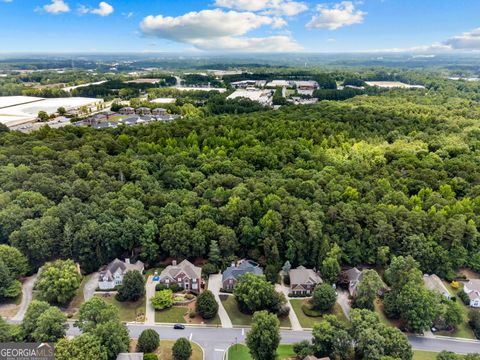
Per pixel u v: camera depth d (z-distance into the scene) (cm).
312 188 11675
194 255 10119
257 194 11194
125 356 6531
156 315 8431
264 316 7125
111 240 9788
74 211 10238
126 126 18488
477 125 18438
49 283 8344
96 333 6600
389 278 8850
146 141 16288
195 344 7631
